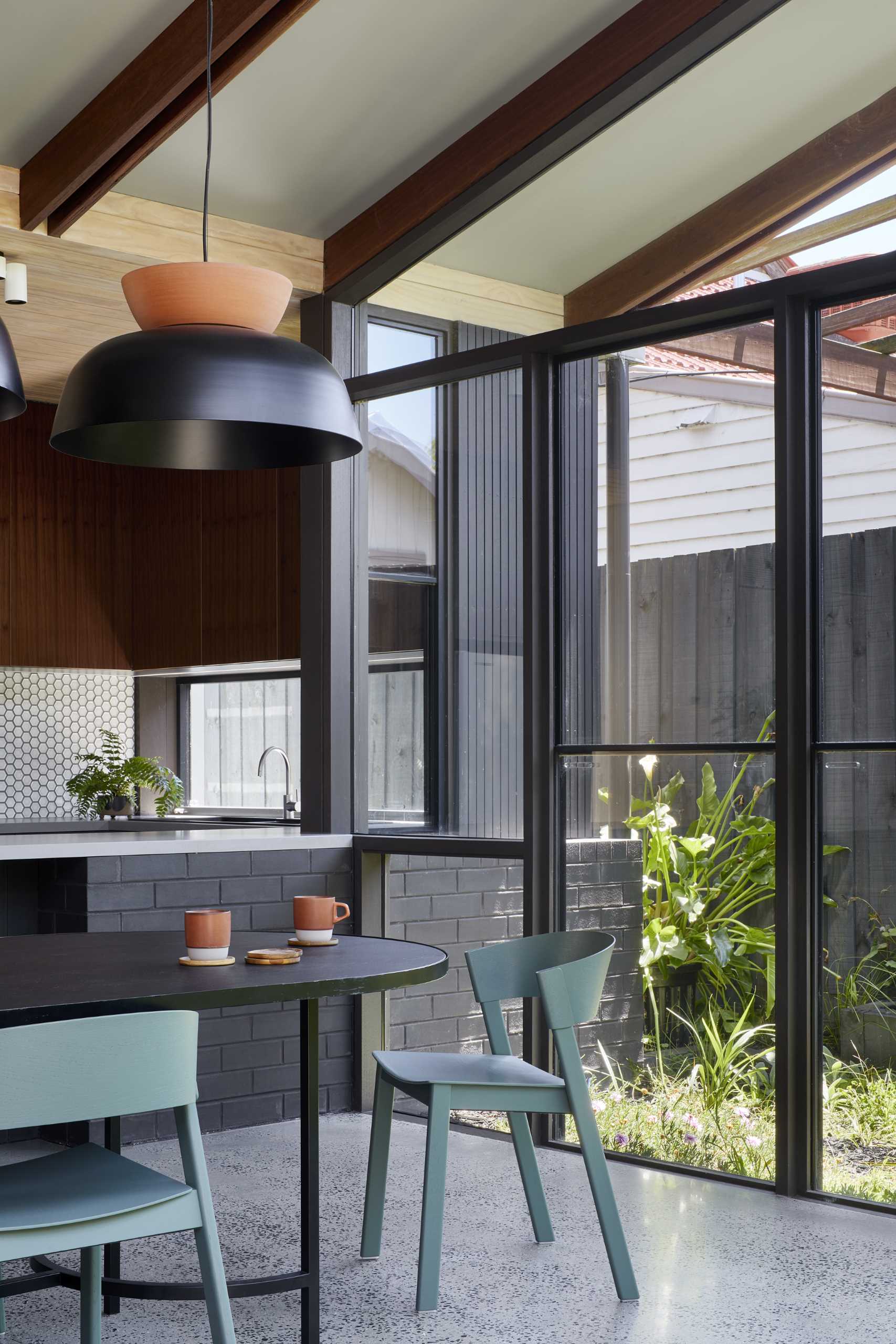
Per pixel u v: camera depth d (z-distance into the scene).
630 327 4.00
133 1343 2.67
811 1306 2.83
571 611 4.21
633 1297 2.86
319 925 2.82
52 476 6.33
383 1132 3.13
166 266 2.22
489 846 4.30
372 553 4.73
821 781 3.68
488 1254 3.15
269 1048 4.42
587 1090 2.90
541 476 4.26
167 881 4.23
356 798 4.74
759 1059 3.76
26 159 4.16
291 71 3.91
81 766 6.60
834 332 3.70
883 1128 3.53
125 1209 2.00
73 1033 1.89
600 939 3.08
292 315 4.96
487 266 4.39
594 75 4.00
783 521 3.71
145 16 3.59
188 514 6.23
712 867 3.87
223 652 6.02
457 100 4.18
